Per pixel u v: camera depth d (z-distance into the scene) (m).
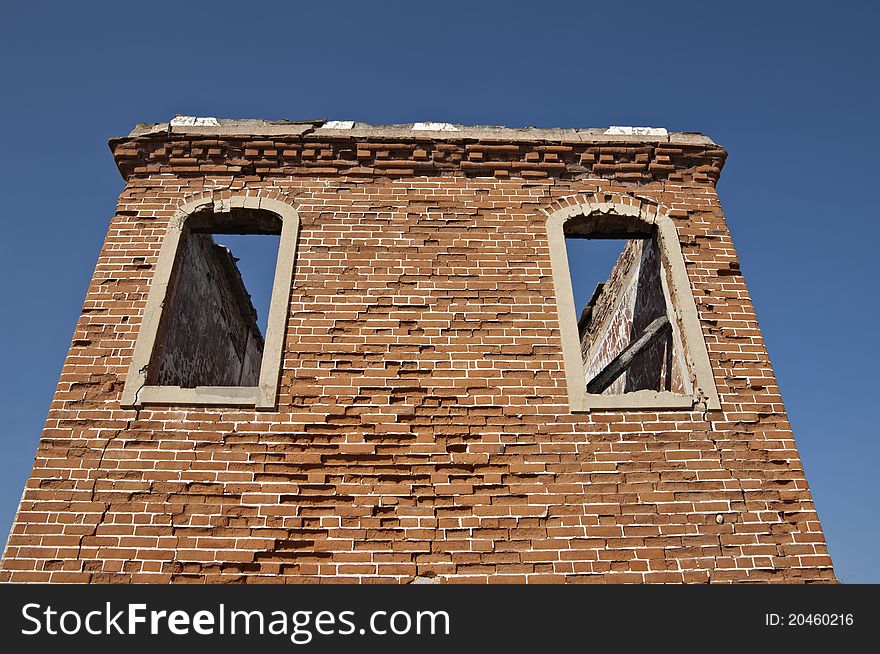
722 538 5.82
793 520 5.95
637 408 6.39
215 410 6.21
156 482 5.83
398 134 8.04
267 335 6.62
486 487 5.98
